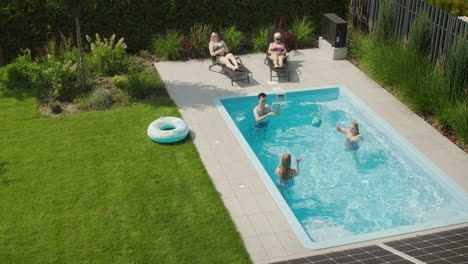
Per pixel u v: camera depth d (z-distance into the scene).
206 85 15.32
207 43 17.33
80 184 10.72
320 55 17.44
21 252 8.84
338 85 15.22
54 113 13.73
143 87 14.55
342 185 11.17
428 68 14.14
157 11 17.55
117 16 17.25
